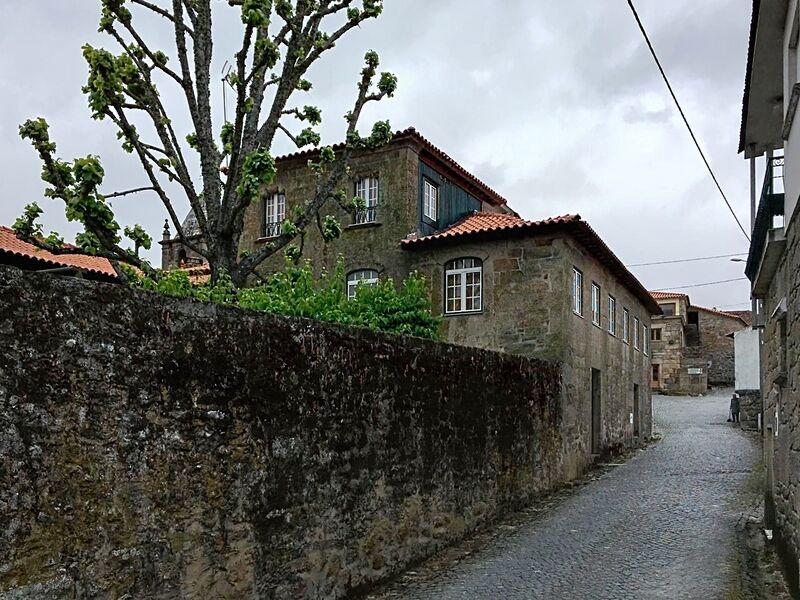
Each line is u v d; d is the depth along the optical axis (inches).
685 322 1947.6
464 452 408.8
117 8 407.8
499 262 662.5
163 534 207.5
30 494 170.2
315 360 281.7
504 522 450.0
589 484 600.7
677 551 374.6
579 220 621.3
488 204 883.4
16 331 170.4
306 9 456.4
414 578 330.3
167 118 421.4
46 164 374.0
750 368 1177.4
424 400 366.3
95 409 188.7
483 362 442.6
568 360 633.0
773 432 385.7
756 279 410.3
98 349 190.9
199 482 221.8
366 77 474.9
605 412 770.8
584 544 391.2
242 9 384.2
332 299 450.3
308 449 274.1
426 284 689.6
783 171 337.1
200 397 224.1
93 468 186.9
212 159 432.5
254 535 244.1
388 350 335.3
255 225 791.1
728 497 533.3
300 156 764.6
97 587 185.8
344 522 294.8
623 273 825.5
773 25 349.7
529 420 516.4
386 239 713.6
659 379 1828.2
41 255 623.8
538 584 318.0
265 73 460.8
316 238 753.0
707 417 1293.1
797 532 279.6
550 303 636.1
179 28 432.1
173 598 209.5
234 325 240.8
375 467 319.3
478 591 308.8
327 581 281.4
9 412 167.2
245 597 238.1
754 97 423.8
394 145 717.9
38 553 171.2
